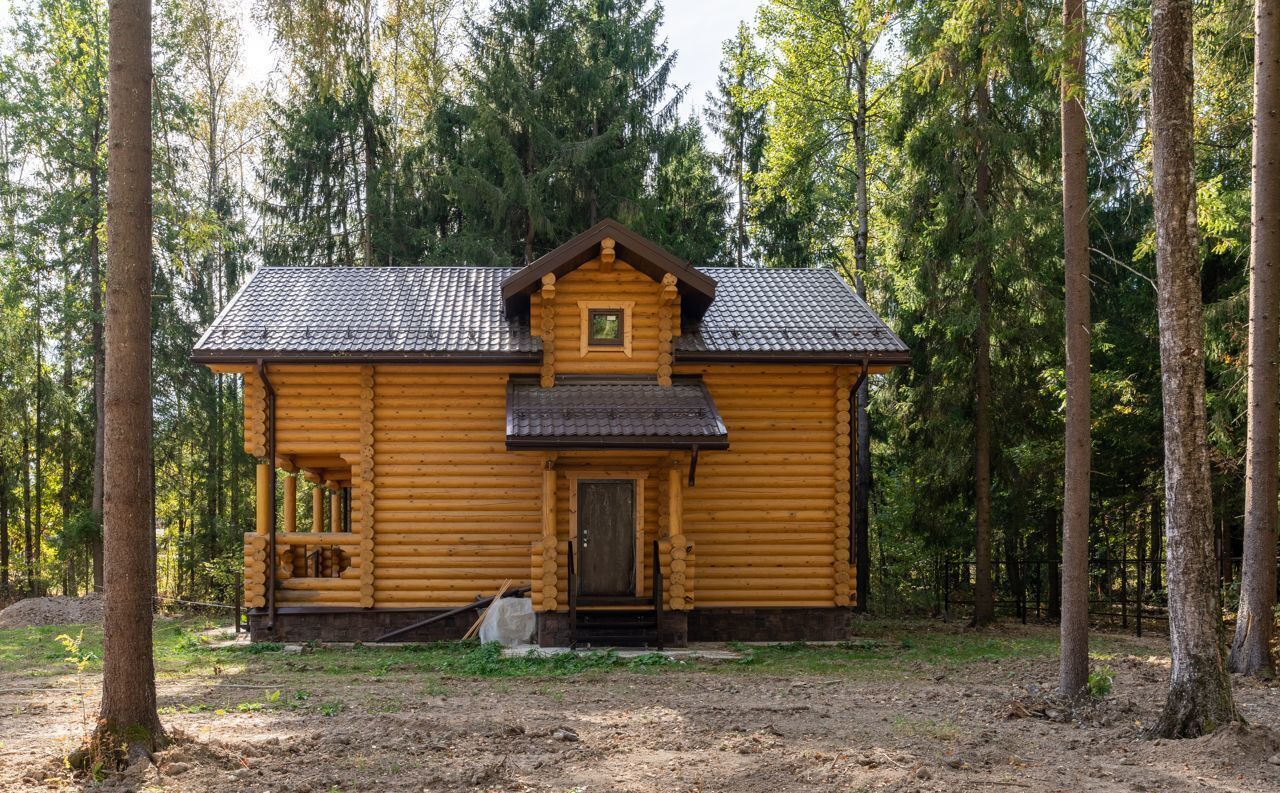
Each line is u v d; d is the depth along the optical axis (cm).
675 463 1762
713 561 1881
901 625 2269
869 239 3042
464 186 3009
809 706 1184
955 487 2362
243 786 799
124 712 864
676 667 1582
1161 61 1023
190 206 2892
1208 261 2241
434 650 1755
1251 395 1460
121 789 783
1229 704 982
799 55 2736
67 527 2858
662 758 915
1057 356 2298
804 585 1888
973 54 1914
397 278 2153
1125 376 2373
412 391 1870
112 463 870
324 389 1859
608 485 1844
